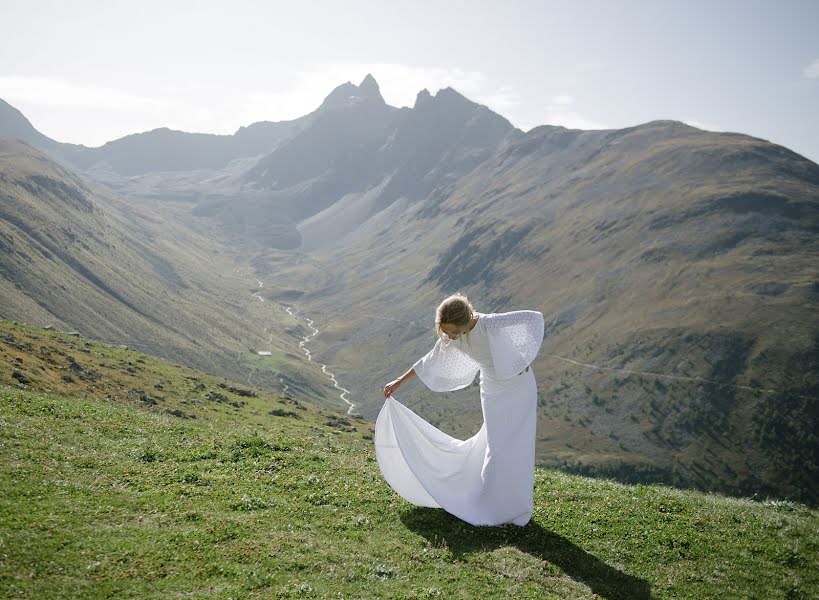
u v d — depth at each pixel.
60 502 12.05
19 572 9.38
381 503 14.15
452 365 12.54
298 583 10.10
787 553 13.67
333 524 12.73
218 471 15.21
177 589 9.57
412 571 11.12
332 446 20.31
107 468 14.59
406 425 13.09
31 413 19.16
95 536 10.88
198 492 13.61
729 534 14.48
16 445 15.09
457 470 12.91
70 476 13.66
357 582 10.48
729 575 12.52
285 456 17.03
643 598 11.25
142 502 12.72
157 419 22.62
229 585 9.80
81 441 16.67
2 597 8.67
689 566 12.75
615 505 15.55
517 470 12.42
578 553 12.66
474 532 12.92
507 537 12.91
